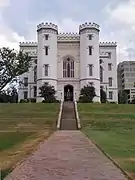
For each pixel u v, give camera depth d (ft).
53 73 249.55
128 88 493.36
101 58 284.61
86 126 124.06
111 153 46.42
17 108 180.45
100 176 29.73
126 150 50.01
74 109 176.55
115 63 288.10
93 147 55.31
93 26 252.83
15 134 89.56
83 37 254.06
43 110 174.09
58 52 258.57
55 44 253.65
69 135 86.74
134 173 31.27
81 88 245.24
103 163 37.63
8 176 29.63
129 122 135.13
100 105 191.42
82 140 69.97
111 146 55.93
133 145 57.72
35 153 47.19
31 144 61.93
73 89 253.03
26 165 36.14
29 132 98.12
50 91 229.45
